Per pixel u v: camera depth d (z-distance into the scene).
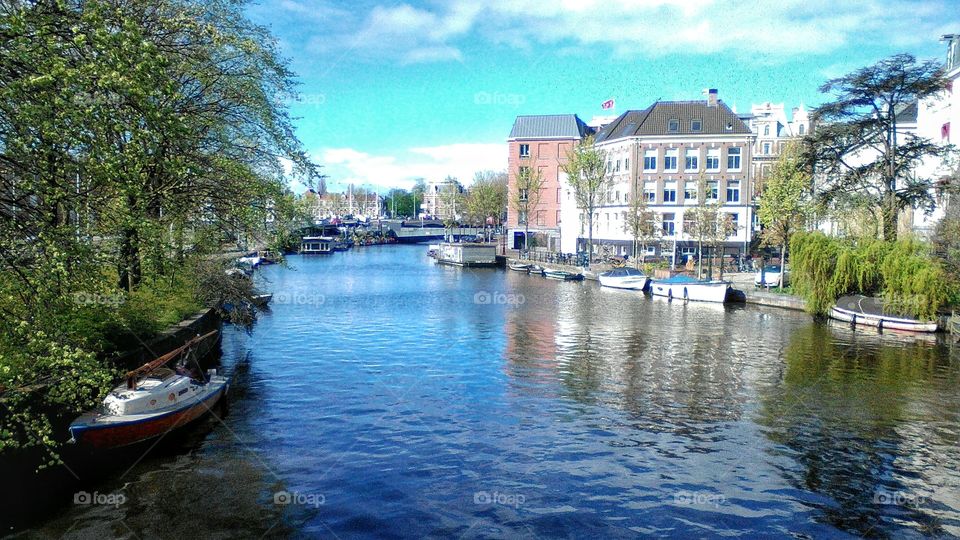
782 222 39.66
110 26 9.55
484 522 11.02
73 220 10.44
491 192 95.75
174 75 16.30
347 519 11.03
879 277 31.36
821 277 32.88
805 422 16.20
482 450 14.20
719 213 50.03
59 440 11.54
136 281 16.95
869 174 35.31
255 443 14.41
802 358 23.55
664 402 17.84
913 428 15.81
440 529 10.77
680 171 58.78
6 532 10.06
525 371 21.38
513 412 16.86
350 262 79.44
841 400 18.11
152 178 14.99
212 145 19.25
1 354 8.76
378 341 26.72
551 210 80.62
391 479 12.62
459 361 22.86
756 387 19.45
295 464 13.28
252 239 20.62
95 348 13.06
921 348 25.38
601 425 15.88
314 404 17.41
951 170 33.16
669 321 32.41
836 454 14.15
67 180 9.26
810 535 10.80
